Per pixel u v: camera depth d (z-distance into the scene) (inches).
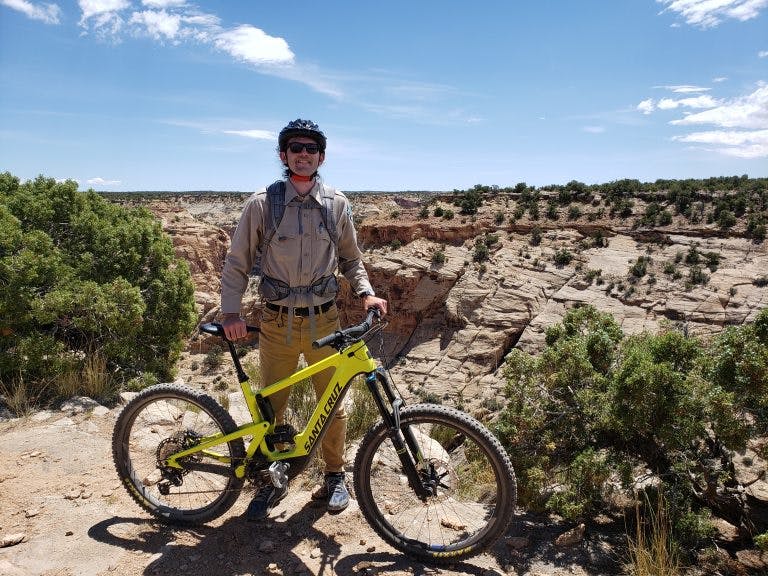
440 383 2404.0
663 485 156.3
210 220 4594.0
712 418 157.2
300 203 115.3
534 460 169.8
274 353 122.6
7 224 264.7
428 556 112.0
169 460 121.4
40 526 120.0
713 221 3004.4
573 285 2731.3
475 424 107.3
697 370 171.3
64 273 283.1
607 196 3467.0
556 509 150.5
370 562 111.5
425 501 111.4
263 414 115.6
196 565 108.2
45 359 225.3
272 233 114.8
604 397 173.6
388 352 2748.5
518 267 2878.9
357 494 115.7
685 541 142.9
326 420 112.5
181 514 121.8
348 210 122.6
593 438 179.5
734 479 170.2
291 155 113.3
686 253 2792.8
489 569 112.7
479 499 148.7
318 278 118.2
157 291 357.1
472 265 2918.3
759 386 154.7
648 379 157.4
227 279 117.4
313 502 131.1
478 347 2519.7
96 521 122.8
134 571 106.1
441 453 162.2
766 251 2719.0
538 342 2433.6
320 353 120.6
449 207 3565.5
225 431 117.6
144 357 323.0
